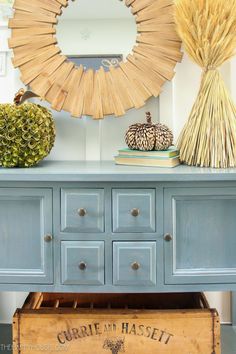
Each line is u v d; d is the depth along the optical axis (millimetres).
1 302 1471
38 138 1143
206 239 1050
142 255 1033
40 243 1054
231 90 1364
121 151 1208
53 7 1323
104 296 1432
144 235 1033
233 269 1055
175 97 1371
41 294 1384
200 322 1080
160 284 1040
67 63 1330
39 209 1051
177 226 1042
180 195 1031
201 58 1164
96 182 1029
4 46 1376
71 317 1087
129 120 1393
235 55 1230
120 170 1064
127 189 1028
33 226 1057
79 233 1038
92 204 1031
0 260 1068
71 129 1396
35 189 1042
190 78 1366
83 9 1331
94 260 1038
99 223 1031
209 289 1049
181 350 1082
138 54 1324
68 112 1365
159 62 1322
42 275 1052
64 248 1041
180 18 1147
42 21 1324
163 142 1164
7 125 1115
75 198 1033
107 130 1396
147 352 1086
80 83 1332
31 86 1334
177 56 1315
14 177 1015
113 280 1038
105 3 1330
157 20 1314
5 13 1375
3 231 1064
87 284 1045
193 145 1163
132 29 1326
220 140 1132
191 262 1050
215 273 1047
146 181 1019
